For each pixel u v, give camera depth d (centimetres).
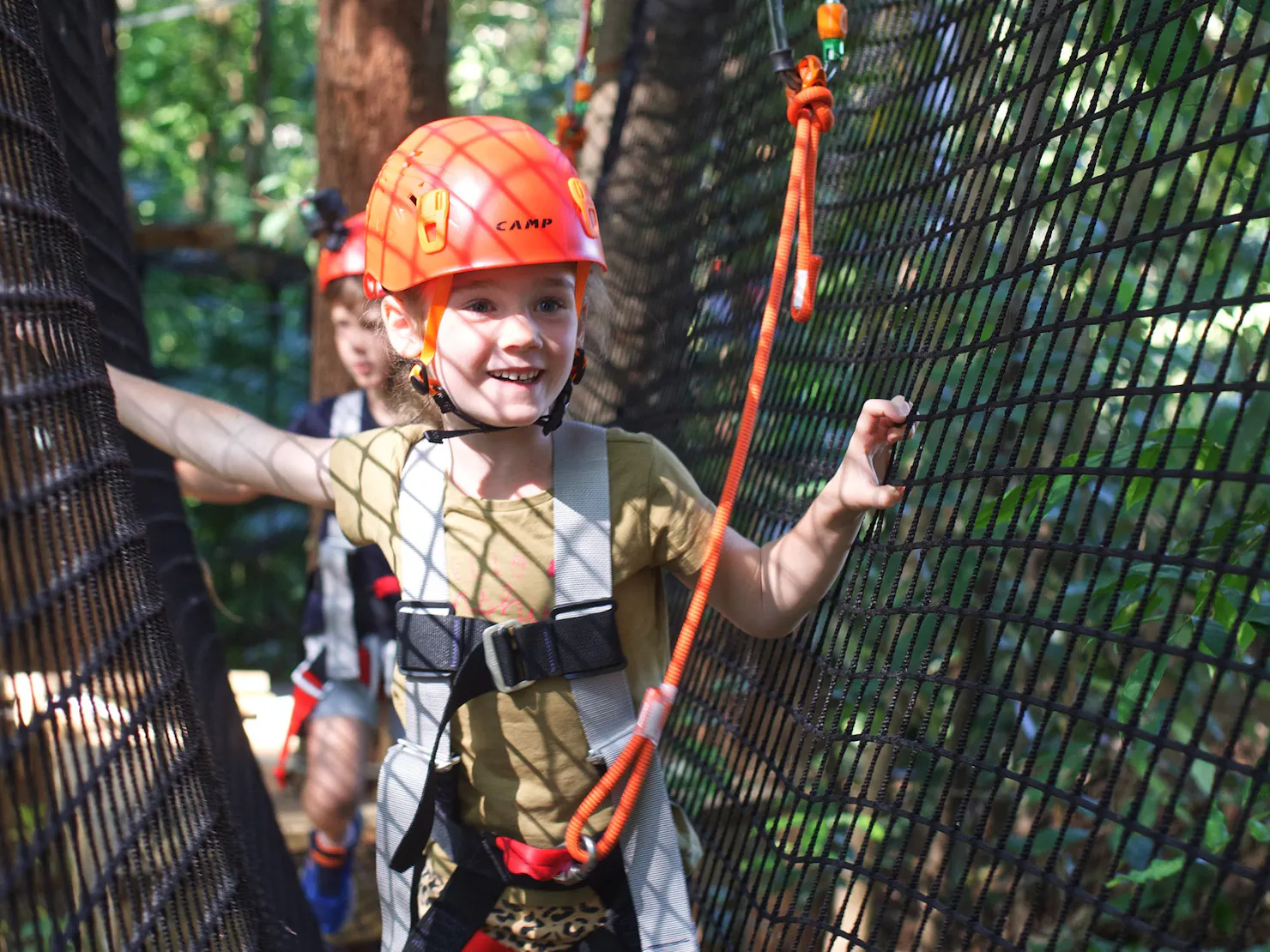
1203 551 169
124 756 116
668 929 147
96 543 122
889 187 193
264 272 791
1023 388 240
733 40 313
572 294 150
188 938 122
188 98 1191
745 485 223
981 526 184
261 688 539
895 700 146
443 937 152
